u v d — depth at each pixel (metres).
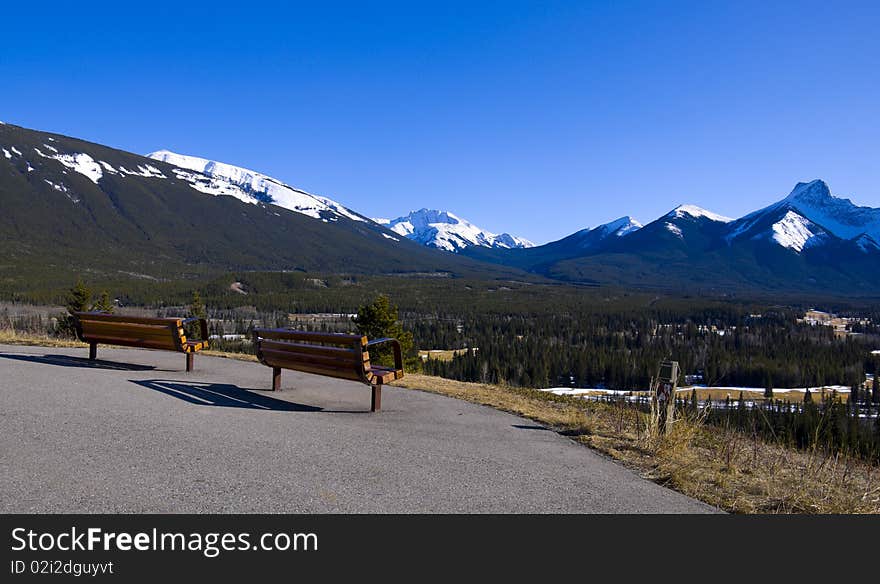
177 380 9.05
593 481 5.10
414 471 5.04
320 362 7.93
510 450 5.96
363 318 32.62
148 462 4.84
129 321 10.19
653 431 6.50
